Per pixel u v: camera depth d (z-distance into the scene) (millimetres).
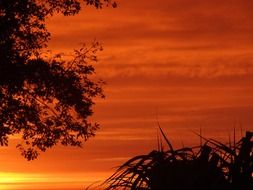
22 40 36750
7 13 35719
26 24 36625
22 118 37000
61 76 36969
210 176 4379
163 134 4551
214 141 4488
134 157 4531
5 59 35594
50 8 37312
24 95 37062
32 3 36281
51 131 37812
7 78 35594
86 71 37969
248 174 4383
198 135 4527
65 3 37625
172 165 4453
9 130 37031
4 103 36531
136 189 4457
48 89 36906
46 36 37094
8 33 35594
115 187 4512
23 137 37906
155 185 4441
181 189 4391
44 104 37469
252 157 4398
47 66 36344
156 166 4473
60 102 37469
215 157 4438
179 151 4480
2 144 37250
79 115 38031
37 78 36281
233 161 4410
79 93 37719
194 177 4375
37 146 38031
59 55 37406
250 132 4441
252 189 4375
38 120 37406
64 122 37906
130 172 4496
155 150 4527
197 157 4469
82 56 38031
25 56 36125
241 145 4426
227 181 4391
